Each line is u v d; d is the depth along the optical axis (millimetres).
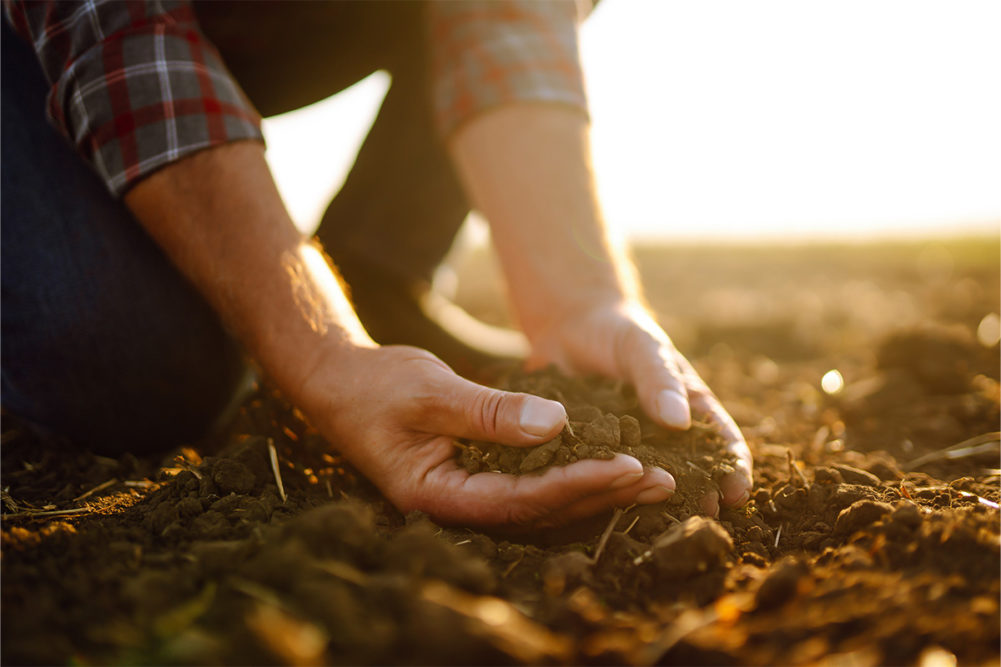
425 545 339
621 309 541
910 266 2459
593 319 543
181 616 308
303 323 441
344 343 440
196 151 446
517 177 592
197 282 459
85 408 539
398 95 708
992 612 316
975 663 300
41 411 548
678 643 310
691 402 486
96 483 498
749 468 452
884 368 785
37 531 406
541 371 524
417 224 755
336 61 646
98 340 518
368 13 612
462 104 605
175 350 536
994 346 855
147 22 459
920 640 307
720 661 304
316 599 306
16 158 518
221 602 318
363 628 301
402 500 427
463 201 775
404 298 710
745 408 728
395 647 298
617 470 388
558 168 591
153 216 458
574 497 396
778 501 461
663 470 415
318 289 451
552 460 400
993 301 1425
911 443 618
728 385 849
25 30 483
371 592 314
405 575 325
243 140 459
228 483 429
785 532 432
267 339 443
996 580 334
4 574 342
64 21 462
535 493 394
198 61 467
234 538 380
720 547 363
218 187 446
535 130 594
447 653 293
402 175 730
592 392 486
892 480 507
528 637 302
